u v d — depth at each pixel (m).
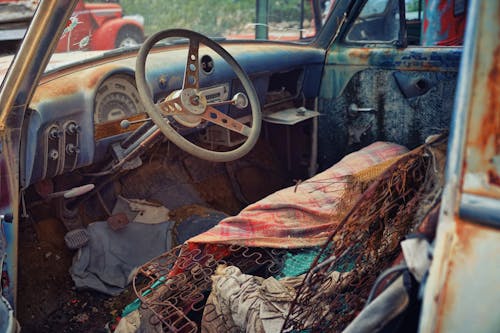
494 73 0.82
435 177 1.20
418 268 0.99
